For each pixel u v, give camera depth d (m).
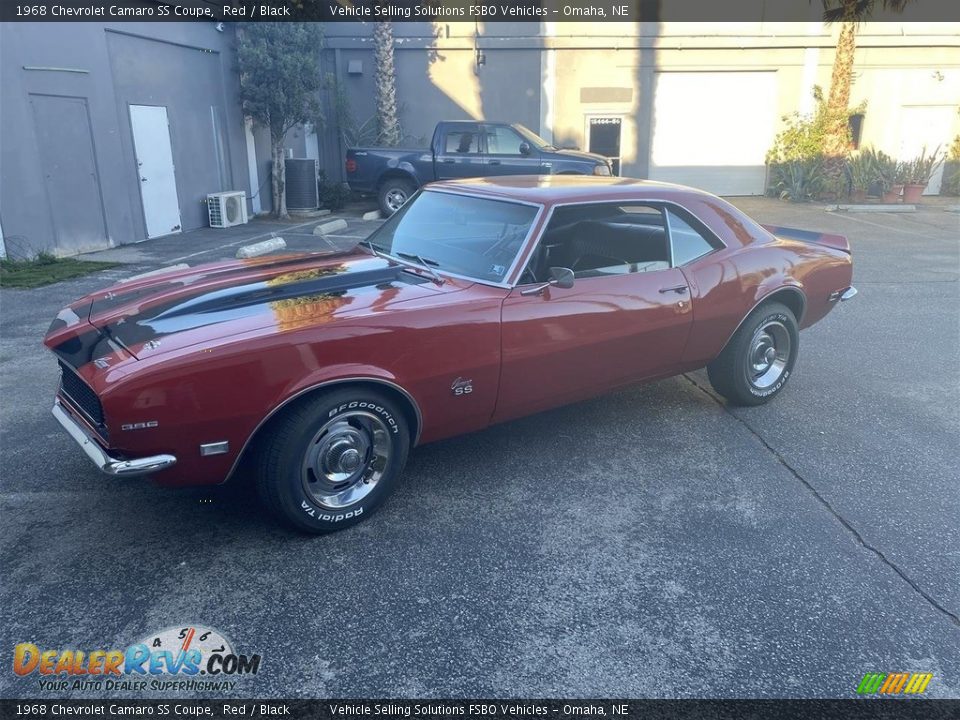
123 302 3.95
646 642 2.95
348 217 15.77
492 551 3.54
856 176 19.23
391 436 3.71
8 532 3.62
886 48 19.64
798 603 3.20
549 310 4.06
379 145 18.03
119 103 11.36
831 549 3.60
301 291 3.88
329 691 2.68
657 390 5.76
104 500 3.94
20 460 4.37
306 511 3.49
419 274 4.22
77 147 10.50
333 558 3.46
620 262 4.46
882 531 3.77
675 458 4.56
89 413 3.39
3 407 5.15
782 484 4.25
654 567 3.44
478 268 4.18
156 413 3.08
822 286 5.48
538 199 4.33
